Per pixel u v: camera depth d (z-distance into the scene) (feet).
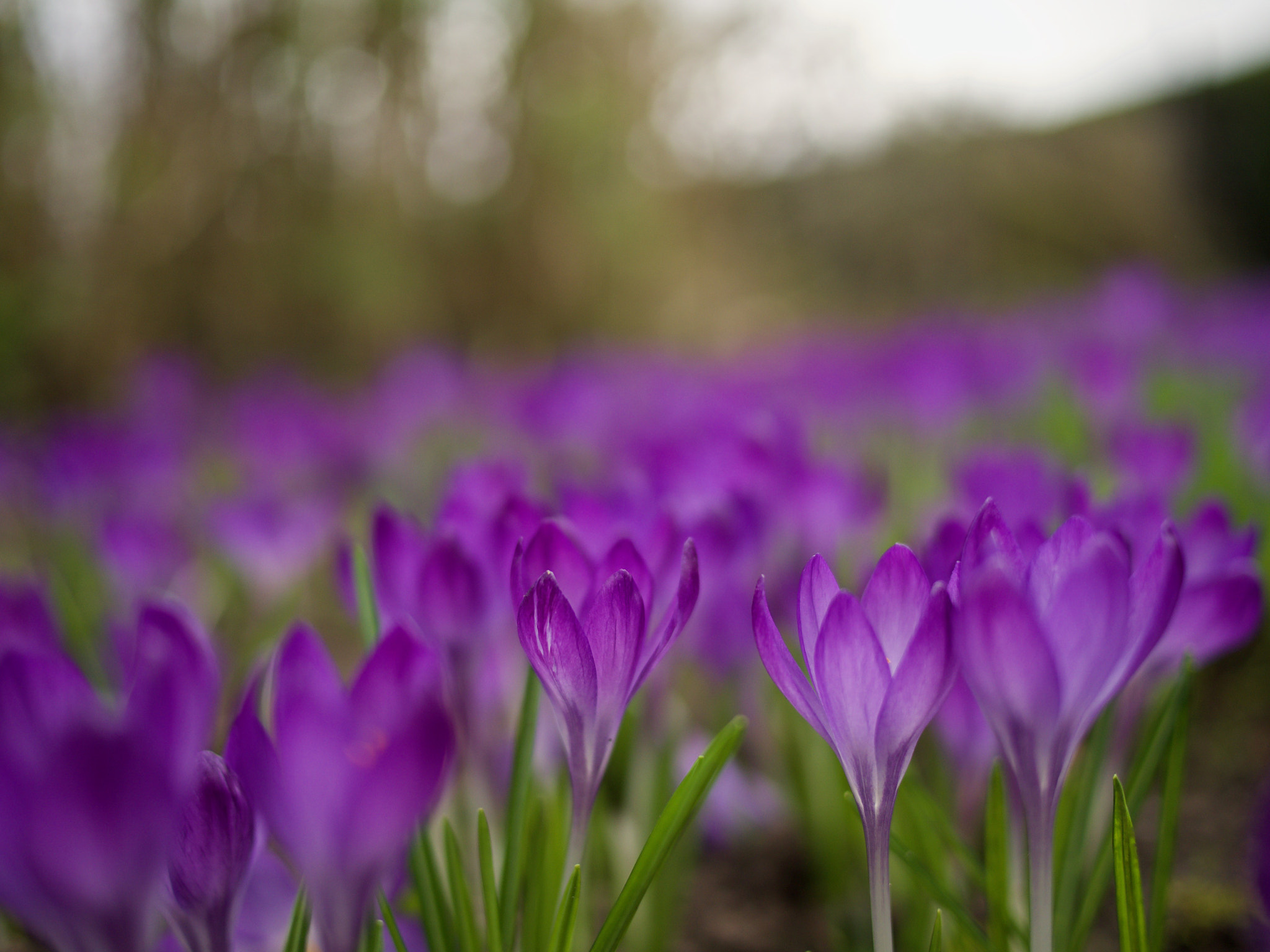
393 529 1.51
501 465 1.76
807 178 24.11
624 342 15.20
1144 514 1.55
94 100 11.75
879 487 2.30
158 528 2.83
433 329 14.83
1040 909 1.28
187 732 1.17
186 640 1.25
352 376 13.23
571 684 1.31
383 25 13.64
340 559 1.62
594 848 2.05
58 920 1.11
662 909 1.78
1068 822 1.52
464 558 1.48
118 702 1.34
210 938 1.23
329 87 13.51
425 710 1.14
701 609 1.67
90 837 1.09
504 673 1.68
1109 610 1.25
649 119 16.15
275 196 13.12
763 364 8.70
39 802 1.08
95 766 1.08
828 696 1.28
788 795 2.28
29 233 11.30
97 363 11.21
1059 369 7.46
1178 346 8.37
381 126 14.25
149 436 4.47
